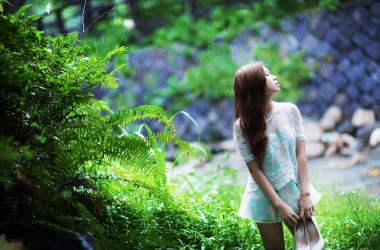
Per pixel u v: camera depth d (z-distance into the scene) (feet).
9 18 13.57
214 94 39.14
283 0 41.11
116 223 14.55
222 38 40.98
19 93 12.82
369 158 30.83
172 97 39.40
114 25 39.68
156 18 42.63
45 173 12.05
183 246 15.30
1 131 12.66
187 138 38.47
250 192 14.89
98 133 12.95
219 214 17.21
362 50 38.63
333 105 37.99
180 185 22.16
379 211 19.49
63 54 14.08
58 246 11.51
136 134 17.70
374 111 36.88
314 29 39.81
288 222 14.14
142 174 14.82
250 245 16.21
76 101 13.30
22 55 13.35
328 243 16.74
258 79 14.48
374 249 16.48
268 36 40.52
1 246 11.76
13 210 11.74
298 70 39.19
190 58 40.45
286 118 14.73
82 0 34.88
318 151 33.42
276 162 14.44
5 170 11.83
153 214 16.22
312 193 14.66
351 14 39.32
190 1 43.57
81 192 13.19
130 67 39.42
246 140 14.52
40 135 12.82
